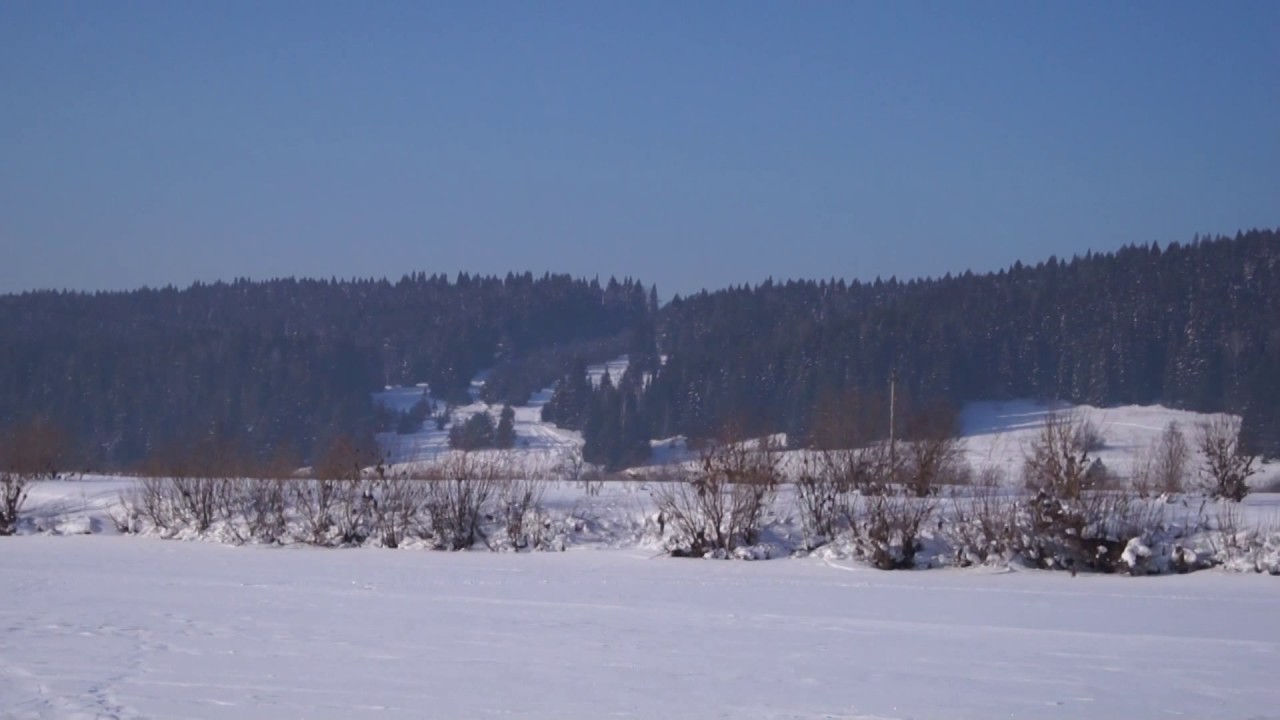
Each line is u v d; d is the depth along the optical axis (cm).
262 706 1057
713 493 2291
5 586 1789
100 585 1806
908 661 1273
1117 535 2080
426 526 2425
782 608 1630
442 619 1505
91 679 1152
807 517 2330
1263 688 1166
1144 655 1313
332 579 1898
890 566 2088
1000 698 1118
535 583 1867
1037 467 2352
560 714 1045
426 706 1064
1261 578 1955
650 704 1081
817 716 1051
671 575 1980
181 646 1313
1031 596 1770
